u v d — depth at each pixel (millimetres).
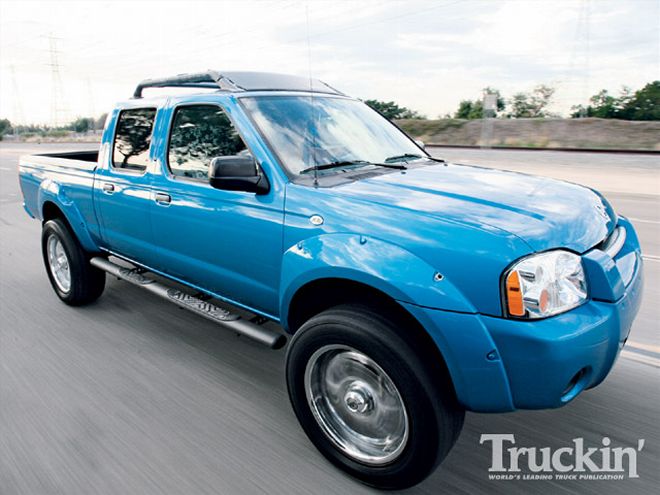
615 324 2133
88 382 3418
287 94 3410
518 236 2072
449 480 2475
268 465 2578
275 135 2975
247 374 3512
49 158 4996
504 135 35062
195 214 3170
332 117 3420
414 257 2129
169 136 3480
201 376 3482
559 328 1979
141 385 3371
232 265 3025
